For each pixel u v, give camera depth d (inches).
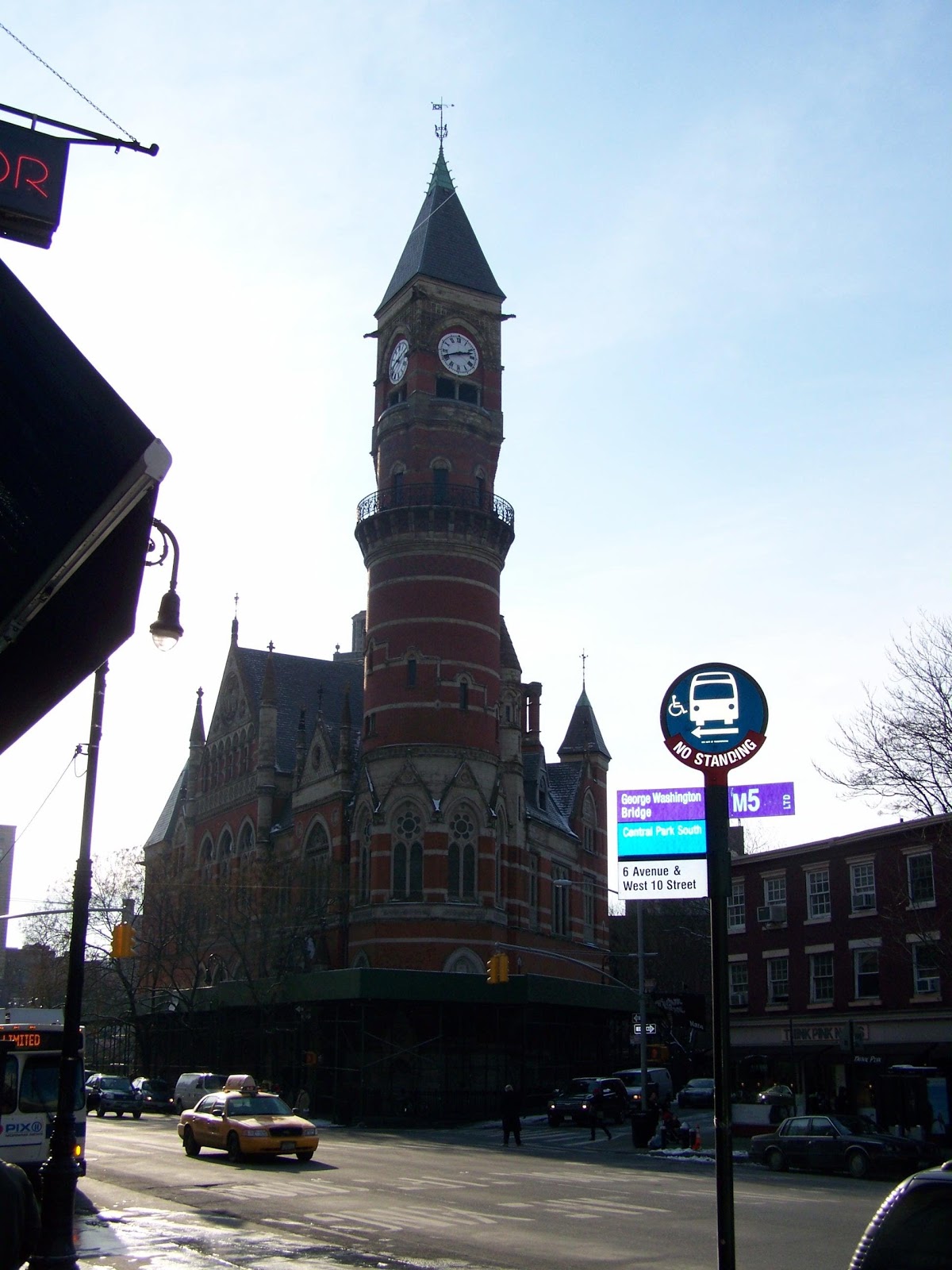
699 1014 3041.3
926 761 1674.5
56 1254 726.5
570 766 3565.5
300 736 3088.1
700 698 450.6
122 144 435.8
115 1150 1562.5
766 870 2196.1
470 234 2970.0
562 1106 2236.7
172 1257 777.6
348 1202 1053.2
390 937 2491.4
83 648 410.0
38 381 316.5
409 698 2625.5
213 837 3481.8
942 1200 315.9
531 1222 937.5
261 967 2659.9
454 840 2561.5
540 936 2942.9
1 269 314.8
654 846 541.6
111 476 308.5
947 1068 1822.1
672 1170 1445.6
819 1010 2042.3
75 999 797.9
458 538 2701.8
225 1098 1470.2
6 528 323.6
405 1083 2412.6
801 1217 985.5
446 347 2837.1
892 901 1948.8
